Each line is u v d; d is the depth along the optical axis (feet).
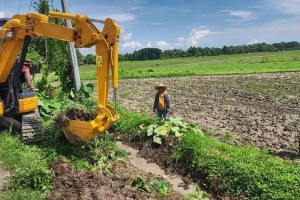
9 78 32.83
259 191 24.29
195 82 107.14
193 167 29.09
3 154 28.50
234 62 248.11
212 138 36.40
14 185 24.64
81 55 298.35
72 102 42.29
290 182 23.94
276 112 53.52
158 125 35.78
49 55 50.14
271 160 27.35
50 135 32.19
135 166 31.27
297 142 36.24
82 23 27.63
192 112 54.24
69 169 27.25
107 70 27.45
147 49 440.04
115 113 27.96
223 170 26.86
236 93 77.25
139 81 118.83
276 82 97.40
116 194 24.40
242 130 41.52
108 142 33.19
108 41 27.09
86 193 24.16
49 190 24.88
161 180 28.07
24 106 32.17
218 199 25.67
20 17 30.12
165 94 39.63
